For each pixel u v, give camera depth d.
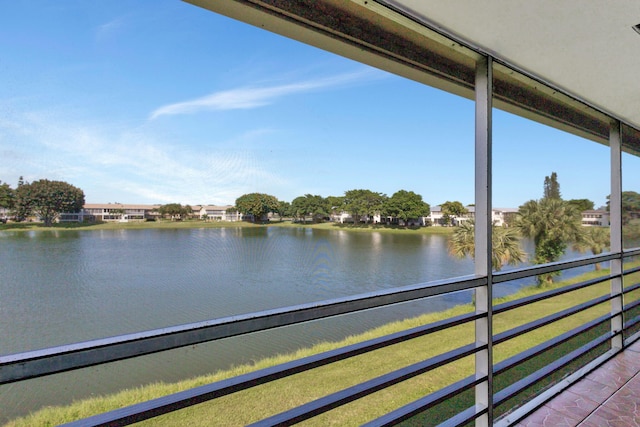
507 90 1.96
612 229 2.37
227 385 0.82
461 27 1.26
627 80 1.75
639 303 2.51
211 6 1.04
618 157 2.40
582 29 1.27
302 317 0.91
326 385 2.79
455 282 1.27
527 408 1.65
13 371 0.57
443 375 3.19
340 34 1.21
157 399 0.75
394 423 1.11
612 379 1.95
